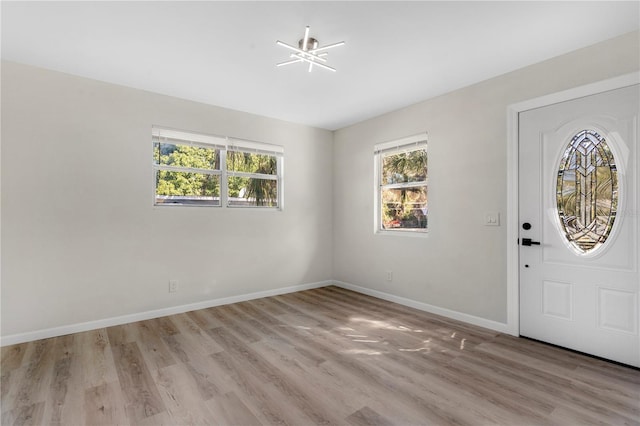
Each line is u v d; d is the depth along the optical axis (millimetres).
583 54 2467
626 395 1929
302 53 2332
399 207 4004
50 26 2193
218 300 3803
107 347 2629
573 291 2537
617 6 1969
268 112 4027
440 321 3254
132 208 3242
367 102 3672
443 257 3420
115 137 3152
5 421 1698
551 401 1875
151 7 1989
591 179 2453
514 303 2850
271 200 4324
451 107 3352
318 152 4730
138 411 1790
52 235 2846
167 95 3449
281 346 2660
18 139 2711
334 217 4852
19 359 2400
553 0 1920
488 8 2004
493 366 2299
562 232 2600
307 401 1887
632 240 2266
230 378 2143
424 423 1689
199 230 3670
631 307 2268
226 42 2412
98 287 3059
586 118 2465
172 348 2615
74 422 1696
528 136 2775
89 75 2971
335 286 4805
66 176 2912
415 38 2350
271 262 4254
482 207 3080
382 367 2297
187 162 3646
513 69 2838
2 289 2646
